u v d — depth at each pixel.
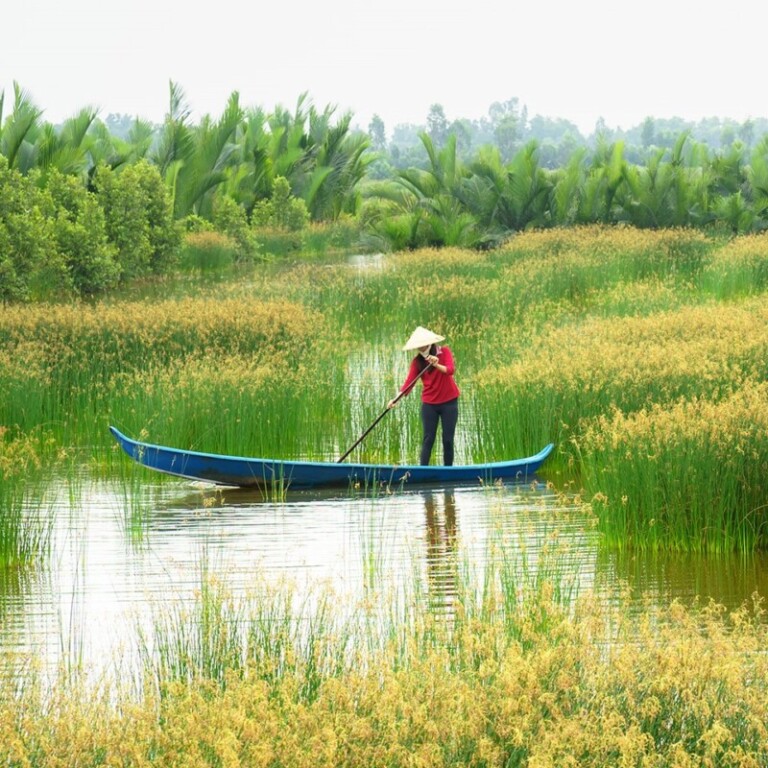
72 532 14.91
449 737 6.93
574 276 37.50
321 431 20.34
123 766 6.75
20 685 8.95
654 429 14.57
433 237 56.78
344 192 72.75
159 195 48.03
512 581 10.76
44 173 49.12
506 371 20.03
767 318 24.28
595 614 8.81
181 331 24.55
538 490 17.14
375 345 30.30
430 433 18.23
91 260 40.78
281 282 38.28
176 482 18.09
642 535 13.91
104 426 20.42
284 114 75.88
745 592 12.13
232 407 19.42
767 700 7.34
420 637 9.20
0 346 23.66
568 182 59.25
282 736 6.71
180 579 12.59
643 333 23.17
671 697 7.47
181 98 57.91
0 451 15.47
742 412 14.52
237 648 8.84
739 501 13.75
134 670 9.55
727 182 63.16
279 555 13.59
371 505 16.17
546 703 7.03
